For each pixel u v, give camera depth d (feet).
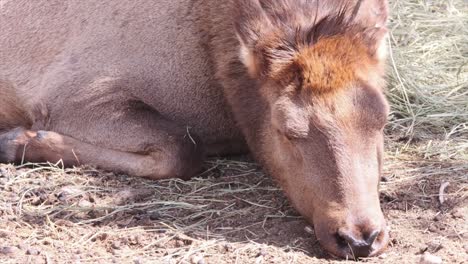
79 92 33.12
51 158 32.60
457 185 30.66
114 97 32.78
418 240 26.81
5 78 35.14
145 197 30.09
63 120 33.19
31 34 34.96
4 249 25.71
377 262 25.02
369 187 25.46
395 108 36.94
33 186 30.42
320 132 26.05
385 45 28.91
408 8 43.16
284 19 28.55
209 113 32.96
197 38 32.35
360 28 28.12
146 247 26.45
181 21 32.65
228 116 32.73
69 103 33.17
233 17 29.96
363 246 24.77
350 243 24.79
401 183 30.89
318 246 26.37
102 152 32.27
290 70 27.37
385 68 29.94
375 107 26.35
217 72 31.71
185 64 32.60
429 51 40.34
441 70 39.04
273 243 26.61
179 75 32.68
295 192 27.12
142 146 31.71
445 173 31.63
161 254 25.94
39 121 33.96
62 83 33.53
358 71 27.12
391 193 30.04
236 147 33.76
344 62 27.09
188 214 28.86
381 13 28.86
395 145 34.42
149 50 32.94
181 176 31.42
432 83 38.47
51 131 33.17
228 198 30.01
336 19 28.09
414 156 33.45
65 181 31.01
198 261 25.18
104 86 32.94
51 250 26.08
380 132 26.68
